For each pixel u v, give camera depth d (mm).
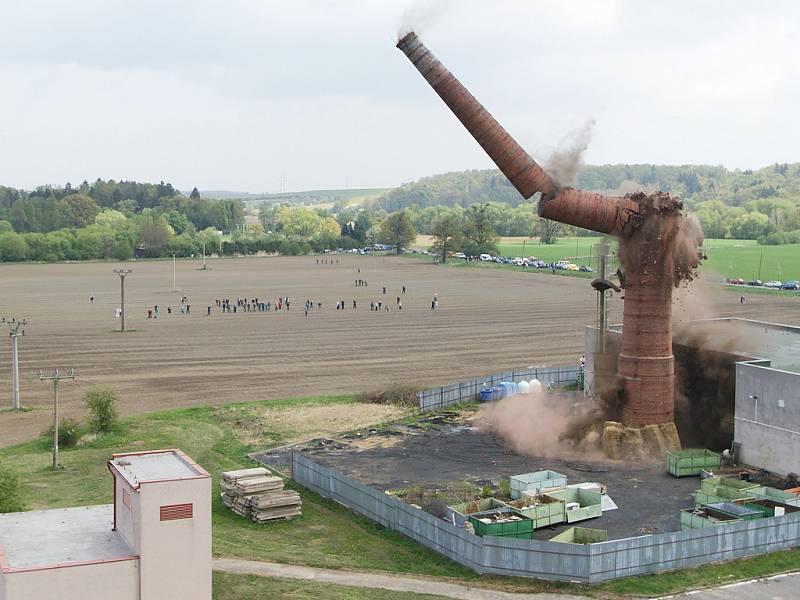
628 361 55875
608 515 44156
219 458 55906
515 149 52688
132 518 28656
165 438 59281
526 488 46594
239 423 64688
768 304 136500
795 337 63188
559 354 94938
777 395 50062
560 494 45062
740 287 162500
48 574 26953
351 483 46156
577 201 54000
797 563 38250
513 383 72000
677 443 55406
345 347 100000
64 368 87000
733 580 36438
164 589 28188
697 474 50812
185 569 28438
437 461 54156
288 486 50375
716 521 40344
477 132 52625
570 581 35969
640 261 54875
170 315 130750
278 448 58219
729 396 54906
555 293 161125
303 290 171625
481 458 54781
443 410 68062
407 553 40000
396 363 89812
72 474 51656
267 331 113250
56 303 148250
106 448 56938
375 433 61344
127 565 27859
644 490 48250
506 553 36844
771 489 45125
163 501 28062
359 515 45406
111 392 63031
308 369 86438
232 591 33438
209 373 84375
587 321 121125
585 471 51906
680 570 37188
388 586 35344
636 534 41375
